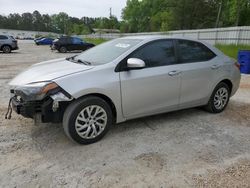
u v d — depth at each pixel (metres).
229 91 5.49
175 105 4.61
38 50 26.72
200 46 4.98
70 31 109.31
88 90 3.62
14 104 3.70
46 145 3.75
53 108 3.50
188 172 3.16
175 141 3.98
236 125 4.71
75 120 3.62
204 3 52.47
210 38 26.47
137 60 3.87
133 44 4.25
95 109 3.78
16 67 11.95
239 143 3.98
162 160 3.41
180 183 2.94
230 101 6.31
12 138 3.95
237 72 5.48
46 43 40.03
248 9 44.88
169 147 3.78
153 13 72.88
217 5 52.19
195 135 4.22
